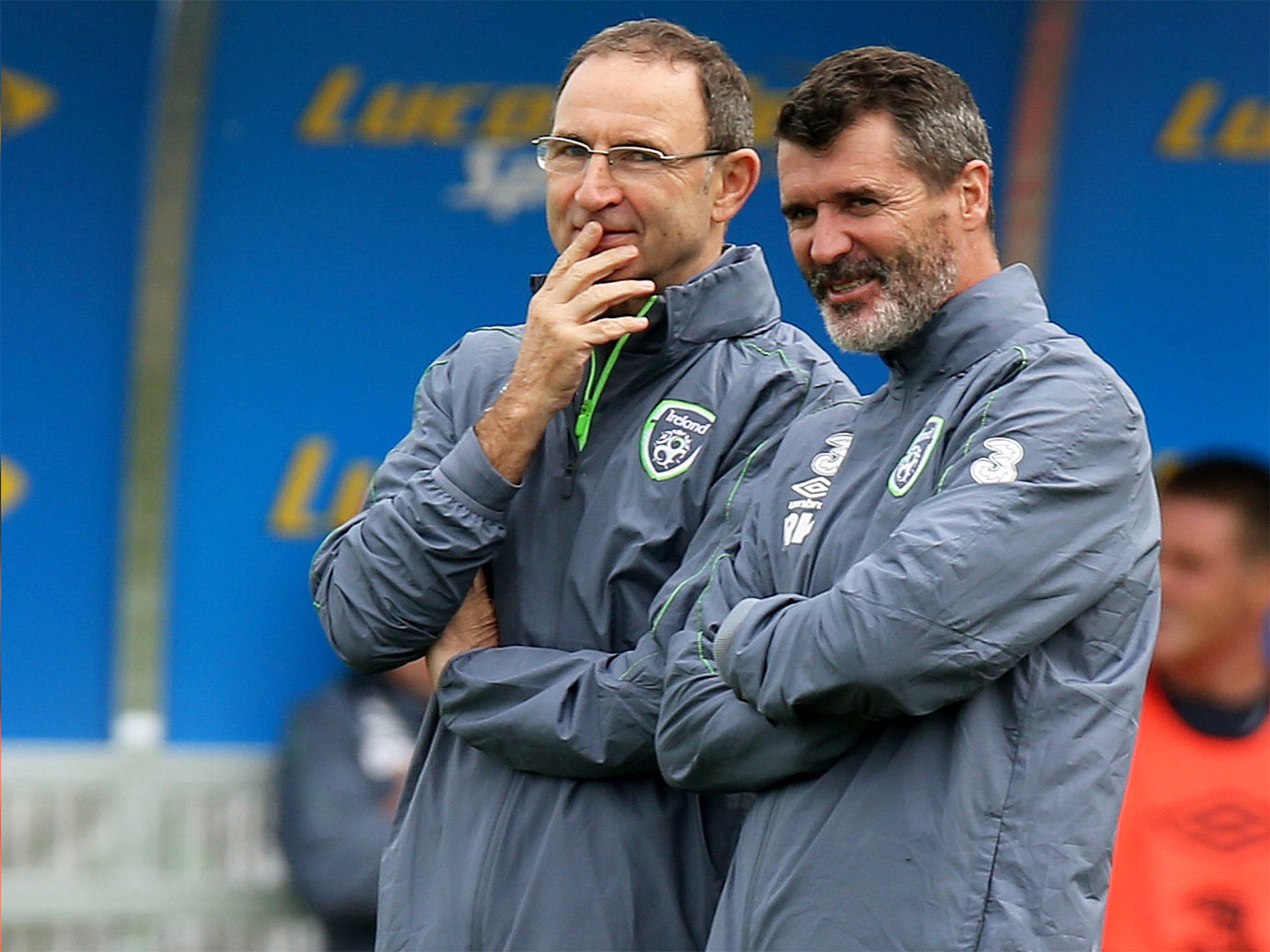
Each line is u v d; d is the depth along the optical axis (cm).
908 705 1008
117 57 2189
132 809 2191
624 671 1156
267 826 2194
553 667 1171
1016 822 1011
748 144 1234
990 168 1104
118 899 2175
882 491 1084
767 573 1120
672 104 1191
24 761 2181
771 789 1080
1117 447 1031
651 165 1188
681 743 1100
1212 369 2219
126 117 2198
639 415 1210
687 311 1212
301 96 2209
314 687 2225
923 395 1091
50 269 2197
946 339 1084
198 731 2217
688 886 1184
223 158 2203
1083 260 2214
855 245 1078
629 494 1194
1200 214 2211
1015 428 1027
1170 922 1580
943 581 996
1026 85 2198
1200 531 1623
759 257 1252
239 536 2223
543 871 1172
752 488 1170
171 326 2205
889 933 1016
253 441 2222
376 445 2234
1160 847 1589
